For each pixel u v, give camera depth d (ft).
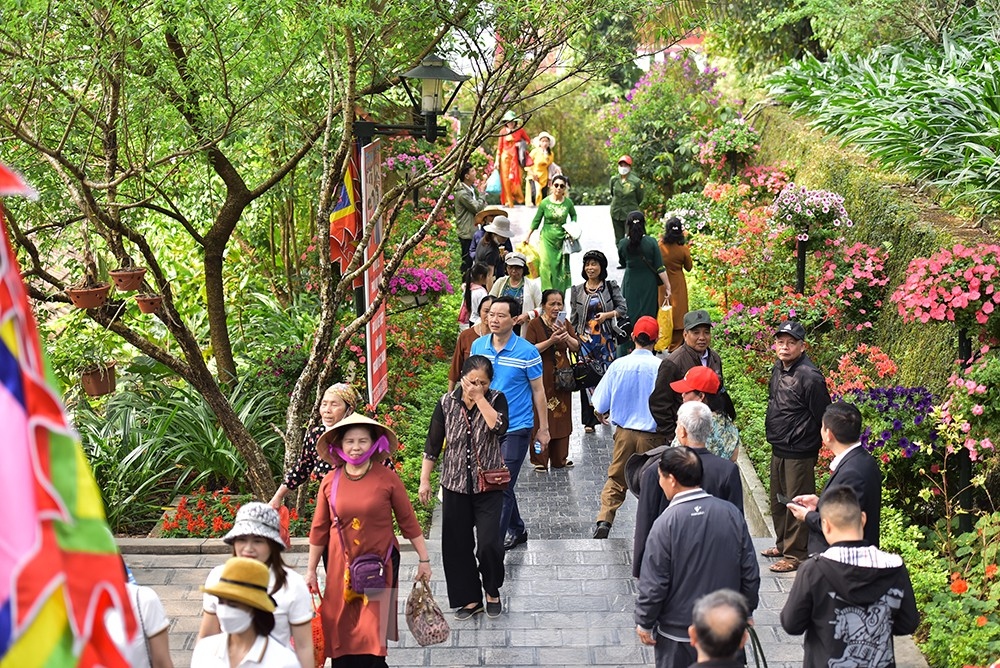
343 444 18.06
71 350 32.12
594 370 34.22
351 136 27.12
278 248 48.88
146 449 30.27
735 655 12.41
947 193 35.73
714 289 46.57
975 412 23.56
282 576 14.87
